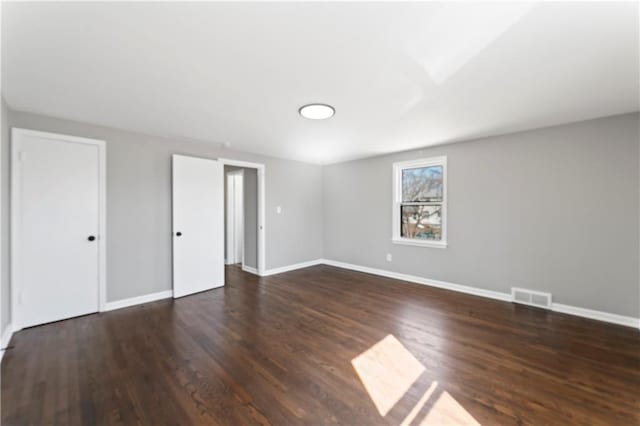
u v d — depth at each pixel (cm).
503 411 164
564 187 314
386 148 430
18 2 128
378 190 492
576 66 188
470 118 293
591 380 192
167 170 373
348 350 235
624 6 132
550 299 323
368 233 509
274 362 217
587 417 159
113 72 198
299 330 274
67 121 298
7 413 163
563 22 143
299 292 396
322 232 590
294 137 368
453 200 400
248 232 527
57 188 293
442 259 414
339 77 205
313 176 570
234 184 604
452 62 184
